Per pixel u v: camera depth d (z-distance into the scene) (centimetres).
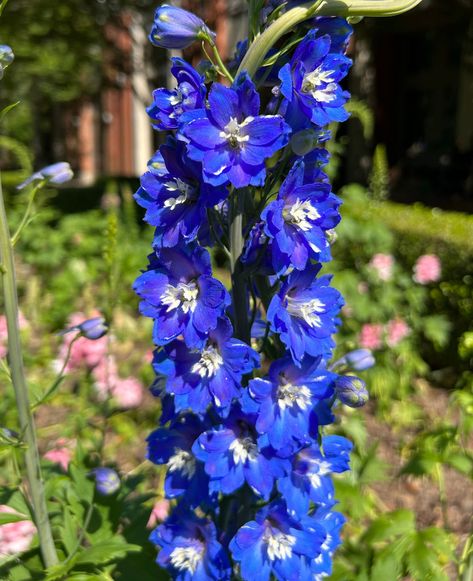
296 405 26
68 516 34
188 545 29
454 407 80
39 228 123
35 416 70
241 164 23
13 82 240
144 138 344
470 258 87
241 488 29
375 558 38
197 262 24
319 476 28
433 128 222
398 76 223
